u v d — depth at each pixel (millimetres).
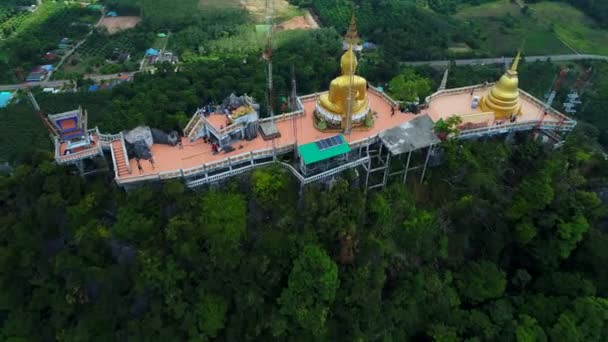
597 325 50750
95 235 50969
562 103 112500
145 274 49156
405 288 54938
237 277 51094
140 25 167875
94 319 52562
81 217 51812
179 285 51219
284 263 51438
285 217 51812
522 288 59219
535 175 58531
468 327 54156
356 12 171875
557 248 57000
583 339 50594
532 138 65125
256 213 53562
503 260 62656
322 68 123938
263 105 97688
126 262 51875
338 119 58625
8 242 54844
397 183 58562
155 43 158125
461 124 60125
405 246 56469
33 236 53062
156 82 113438
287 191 53219
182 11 175250
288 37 150500
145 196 50188
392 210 55750
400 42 148875
